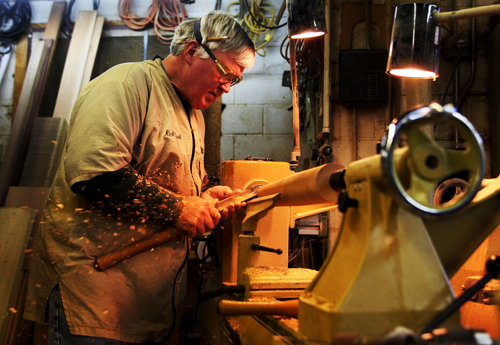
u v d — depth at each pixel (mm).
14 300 2545
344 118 2852
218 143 3250
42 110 3451
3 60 3547
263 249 1269
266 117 3344
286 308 866
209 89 1588
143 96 1439
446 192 1226
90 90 1408
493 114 2748
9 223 2658
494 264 630
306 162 3246
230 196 1490
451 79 2850
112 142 1281
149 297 1415
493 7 1407
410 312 624
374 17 2918
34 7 3650
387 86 2768
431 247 671
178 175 1511
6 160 3137
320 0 1767
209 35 1532
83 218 1363
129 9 3508
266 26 3111
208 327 1832
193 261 2553
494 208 760
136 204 1303
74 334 1306
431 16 1507
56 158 3148
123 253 1329
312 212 1619
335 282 682
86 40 3408
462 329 504
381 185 665
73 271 1332
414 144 597
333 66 2889
